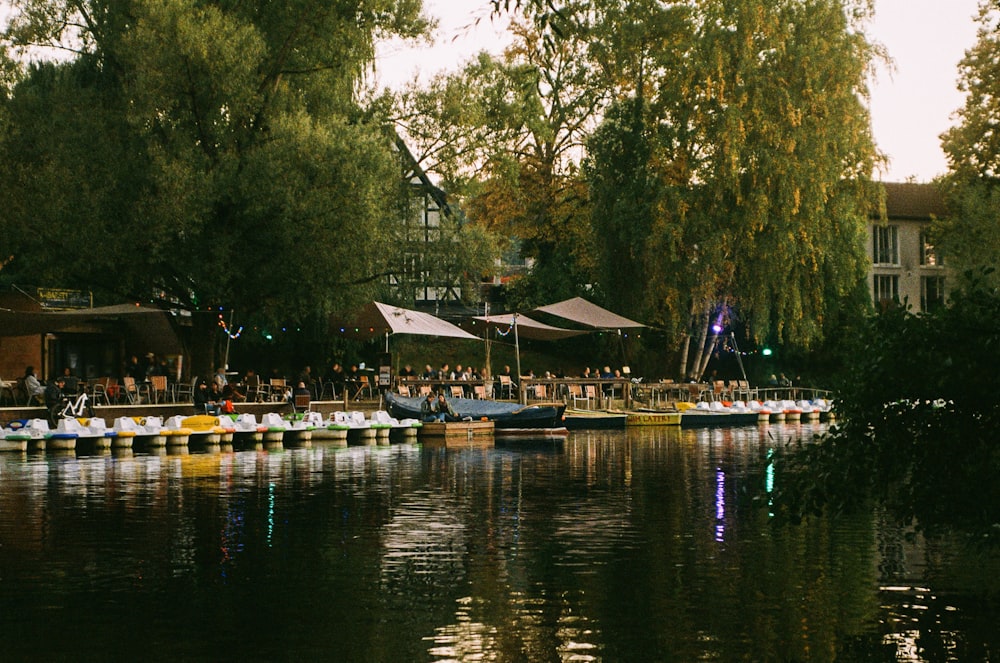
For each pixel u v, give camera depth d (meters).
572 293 55.84
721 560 13.84
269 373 48.75
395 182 38.06
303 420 35.19
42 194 33.66
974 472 10.08
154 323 44.97
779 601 11.79
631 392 48.72
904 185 70.38
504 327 45.00
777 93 44.62
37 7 36.72
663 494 20.28
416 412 37.44
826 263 47.25
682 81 45.94
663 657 9.88
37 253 34.88
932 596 11.98
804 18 45.44
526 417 37.66
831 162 45.19
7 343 41.72
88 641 10.36
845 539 15.23
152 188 34.75
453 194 43.66
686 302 47.56
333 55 38.41
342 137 36.03
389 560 13.91
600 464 26.09
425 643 10.28
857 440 10.42
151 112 34.50
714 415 44.31
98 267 34.91
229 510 18.11
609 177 48.78
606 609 11.47
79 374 44.34
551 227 57.94
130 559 13.97
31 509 18.14
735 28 45.53
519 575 13.02
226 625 10.89
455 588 12.38
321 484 21.72
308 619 11.09
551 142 53.25
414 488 21.14
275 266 36.06
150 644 10.28
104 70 37.84
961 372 9.80
